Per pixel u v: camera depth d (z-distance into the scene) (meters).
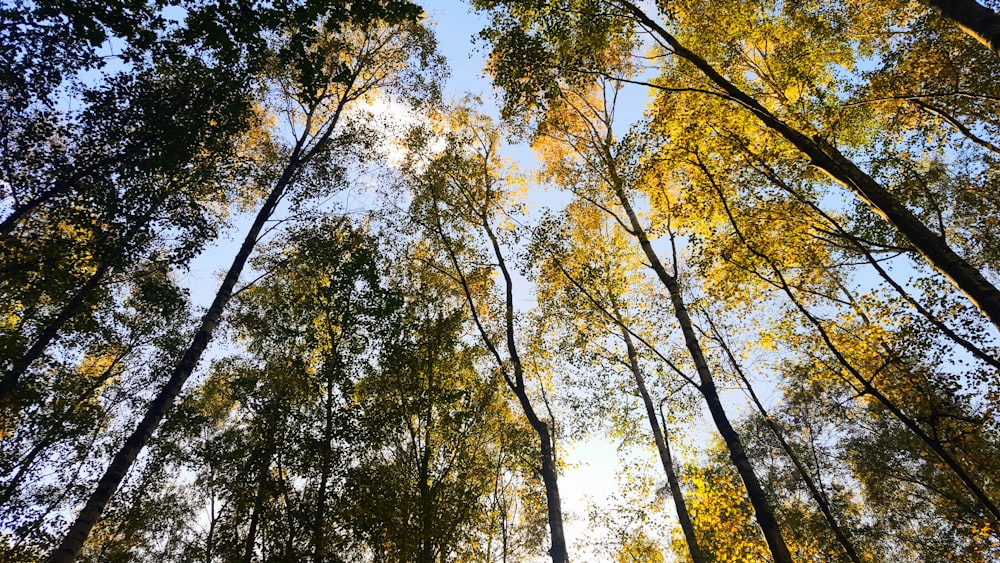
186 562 12.12
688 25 11.82
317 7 7.89
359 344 9.91
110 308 12.20
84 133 8.34
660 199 13.34
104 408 12.64
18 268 8.39
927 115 11.29
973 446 9.28
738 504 12.47
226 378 12.60
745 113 11.39
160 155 9.10
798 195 10.85
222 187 11.69
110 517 11.31
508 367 13.95
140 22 7.86
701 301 13.14
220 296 10.80
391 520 7.75
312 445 8.40
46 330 10.17
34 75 7.59
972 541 10.23
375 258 11.92
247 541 7.80
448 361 10.62
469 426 9.79
